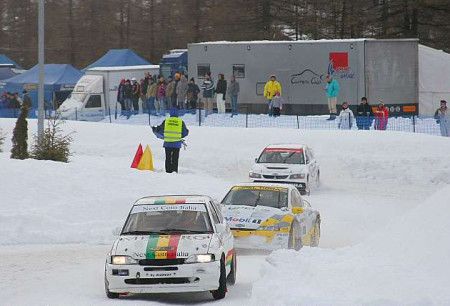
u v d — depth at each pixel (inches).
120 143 4037.9
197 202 1523.1
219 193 2650.1
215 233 1454.2
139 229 1476.4
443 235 1250.6
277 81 4783.5
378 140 3784.5
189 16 7716.5
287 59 4781.0
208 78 4795.8
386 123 4205.2
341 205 2864.2
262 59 4852.4
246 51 4894.2
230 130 4074.8
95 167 2694.4
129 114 5024.6
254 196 1999.3
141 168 3105.3
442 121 4104.3
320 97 4702.3
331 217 2630.4
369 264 1304.1
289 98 4790.8
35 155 3080.7
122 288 1370.6
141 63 6112.2
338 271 1294.3
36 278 1605.6
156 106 4963.1
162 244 1389.0
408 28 6673.2
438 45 6865.2
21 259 1843.0
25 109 3051.2
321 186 3299.7
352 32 6953.7
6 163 2623.0
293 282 1269.7
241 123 4542.3
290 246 1879.9
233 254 1552.7
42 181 2485.2
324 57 4665.4
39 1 3097.9
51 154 3083.2
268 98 4658.0
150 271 1359.5
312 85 4717.0
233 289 1505.9
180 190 2610.7
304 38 7347.4
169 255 1364.4
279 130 4035.4
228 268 1492.4
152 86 4958.2
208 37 7652.6
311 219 2068.2
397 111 4640.8
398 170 3476.9
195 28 7691.9
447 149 3656.5
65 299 1389.0
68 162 3024.1
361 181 3415.4
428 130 4308.6
